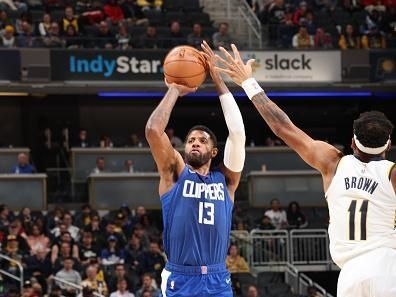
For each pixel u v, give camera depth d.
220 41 28.20
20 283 19.97
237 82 7.14
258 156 28.69
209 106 31.09
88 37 27.88
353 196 6.45
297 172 27.97
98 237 22.27
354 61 28.59
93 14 28.89
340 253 6.43
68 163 28.36
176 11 30.80
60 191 27.50
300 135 6.77
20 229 22.02
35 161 29.48
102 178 26.78
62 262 20.83
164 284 7.33
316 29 30.06
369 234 6.35
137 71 27.75
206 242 7.29
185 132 31.12
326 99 31.03
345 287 6.34
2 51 26.91
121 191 26.84
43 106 29.86
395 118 31.50
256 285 22.97
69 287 20.20
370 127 6.48
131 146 28.59
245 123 31.19
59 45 27.42
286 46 29.30
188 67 7.46
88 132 30.25
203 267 7.27
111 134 30.44
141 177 27.02
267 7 30.84
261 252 24.34
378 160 6.54
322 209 28.02
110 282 20.58
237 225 25.09
